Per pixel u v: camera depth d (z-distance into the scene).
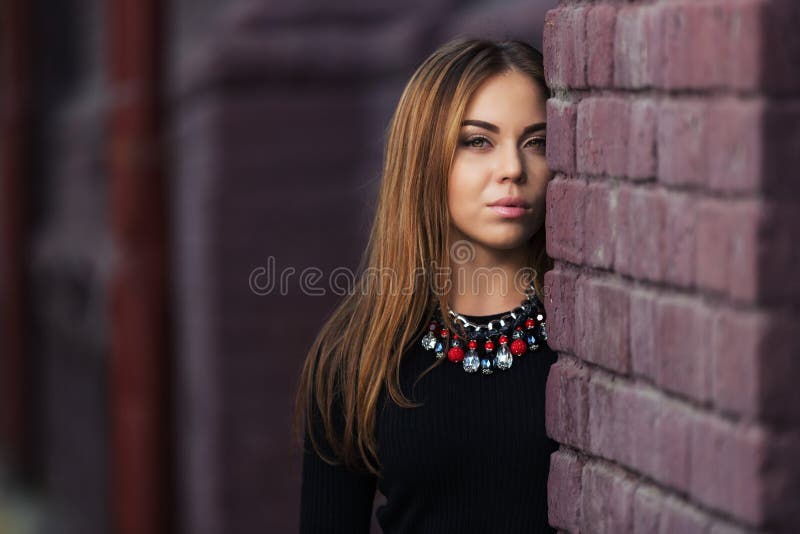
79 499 27.55
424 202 5.82
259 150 15.58
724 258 3.69
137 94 17.75
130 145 17.77
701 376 3.86
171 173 17.97
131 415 17.92
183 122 17.09
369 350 5.89
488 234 5.66
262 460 15.74
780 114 3.49
